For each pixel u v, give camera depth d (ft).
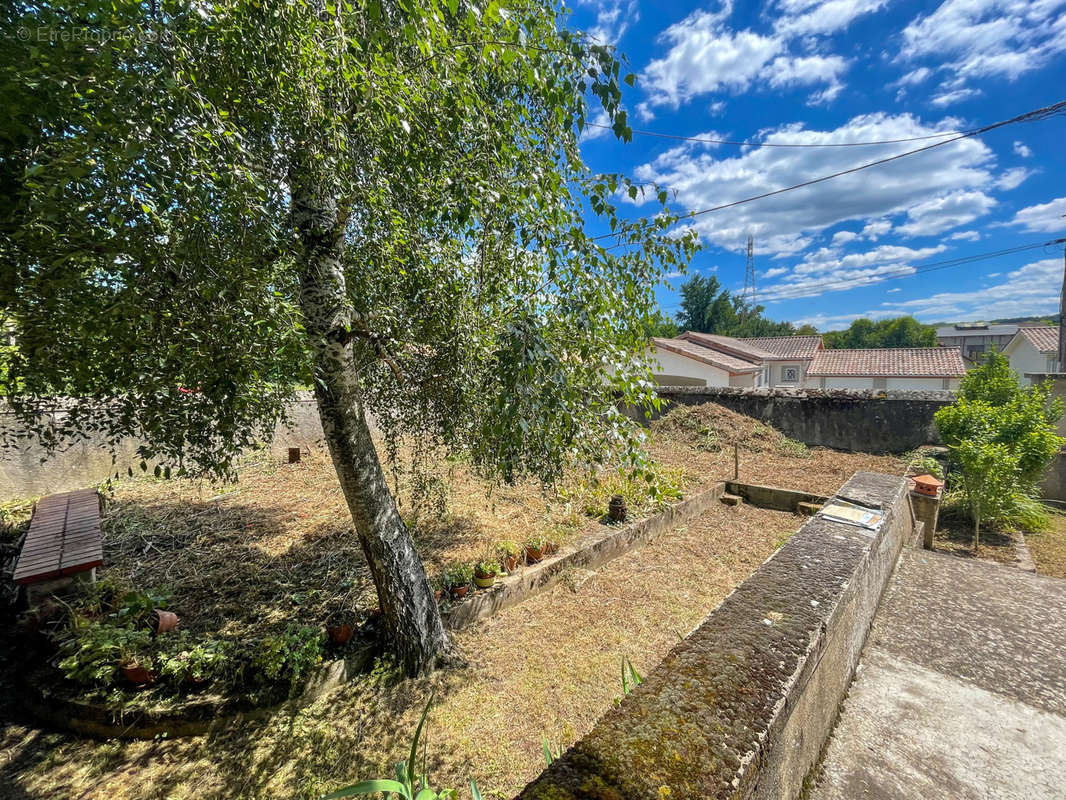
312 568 13.16
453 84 6.81
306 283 7.84
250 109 5.69
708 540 16.75
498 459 8.53
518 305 9.05
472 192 7.25
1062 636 5.88
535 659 10.32
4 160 5.08
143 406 6.26
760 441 26.84
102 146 4.55
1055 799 3.59
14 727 8.58
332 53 5.52
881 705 4.67
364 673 9.78
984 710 4.59
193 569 13.07
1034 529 15.21
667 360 44.21
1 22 4.61
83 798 7.29
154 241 5.15
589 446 8.87
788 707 3.04
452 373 9.11
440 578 12.41
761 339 72.90
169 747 8.16
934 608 6.62
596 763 2.48
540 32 6.79
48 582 10.64
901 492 8.29
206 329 5.74
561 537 15.10
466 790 7.36
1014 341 61.05
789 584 4.58
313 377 7.72
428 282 8.69
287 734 8.36
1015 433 15.81
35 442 18.06
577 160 8.20
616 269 9.09
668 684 3.11
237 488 19.86
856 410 25.86
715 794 2.25
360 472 9.21
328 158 6.07
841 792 3.67
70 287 5.16
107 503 17.15
